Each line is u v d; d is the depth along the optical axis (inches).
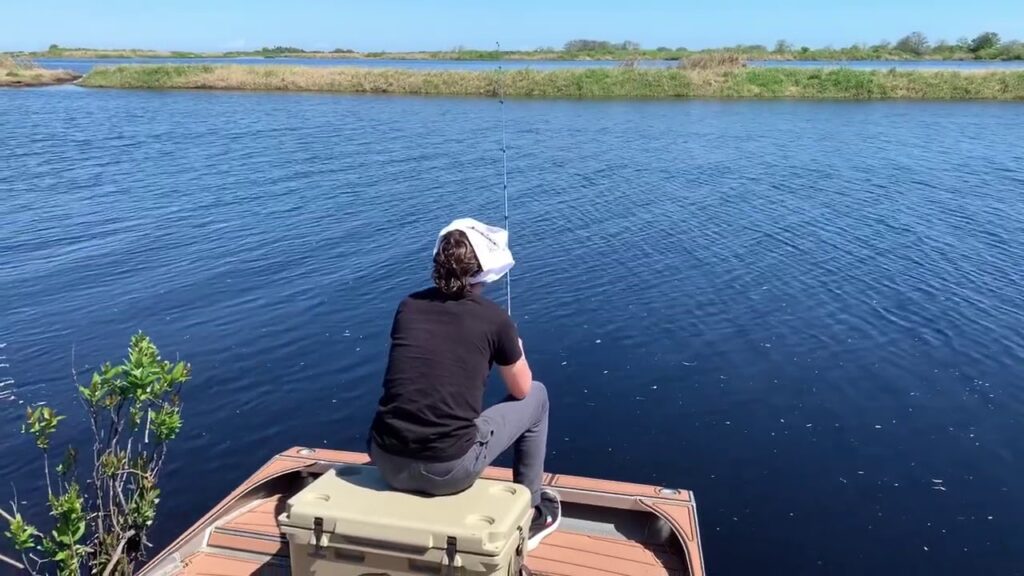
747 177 688.4
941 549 203.3
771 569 195.0
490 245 114.6
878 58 3029.0
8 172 724.0
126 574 163.8
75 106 1407.5
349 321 356.5
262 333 343.0
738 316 355.9
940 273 415.2
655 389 287.1
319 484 113.0
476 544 99.0
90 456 250.1
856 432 259.0
